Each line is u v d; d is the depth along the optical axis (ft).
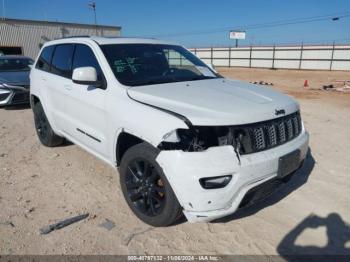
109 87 11.48
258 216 10.94
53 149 17.44
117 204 11.66
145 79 12.08
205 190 8.54
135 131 9.80
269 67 130.72
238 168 8.63
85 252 9.14
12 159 16.08
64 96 14.17
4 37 112.88
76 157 16.20
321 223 10.53
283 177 9.96
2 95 28.02
